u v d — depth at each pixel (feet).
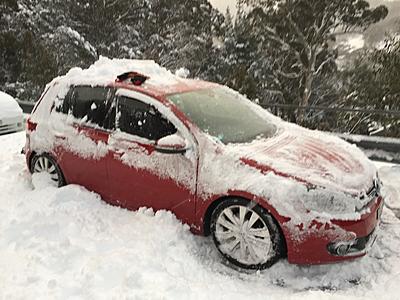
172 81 17.03
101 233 14.38
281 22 81.10
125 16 96.53
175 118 14.49
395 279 12.33
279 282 12.50
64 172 17.39
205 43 97.04
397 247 14.29
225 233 13.37
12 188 18.60
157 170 14.49
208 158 13.60
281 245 12.57
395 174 21.07
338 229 12.00
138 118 15.26
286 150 13.93
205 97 16.20
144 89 15.61
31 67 65.46
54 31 86.58
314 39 79.41
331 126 66.74
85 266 12.23
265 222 12.57
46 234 14.15
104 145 15.80
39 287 11.47
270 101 83.41
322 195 12.19
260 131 15.75
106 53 90.58
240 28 92.58
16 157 23.22
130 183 15.29
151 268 12.37
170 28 99.40
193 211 13.93
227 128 14.98
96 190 16.51
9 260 12.74
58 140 17.25
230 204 13.10
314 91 85.46
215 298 11.30
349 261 13.03
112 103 15.99
